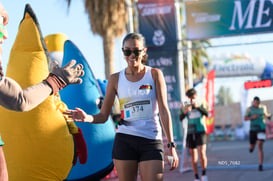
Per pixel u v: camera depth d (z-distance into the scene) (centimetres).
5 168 335
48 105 580
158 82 466
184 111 1000
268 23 1201
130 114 462
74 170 641
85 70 708
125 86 468
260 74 2389
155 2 1248
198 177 992
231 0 1219
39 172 565
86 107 680
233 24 1220
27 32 617
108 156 680
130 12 1275
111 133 692
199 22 1237
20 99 300
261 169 1144
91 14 1738
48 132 571
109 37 1755
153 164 443
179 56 1248
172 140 462
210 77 1561
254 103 1198
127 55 462
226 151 1916
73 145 593
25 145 566
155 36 1248
